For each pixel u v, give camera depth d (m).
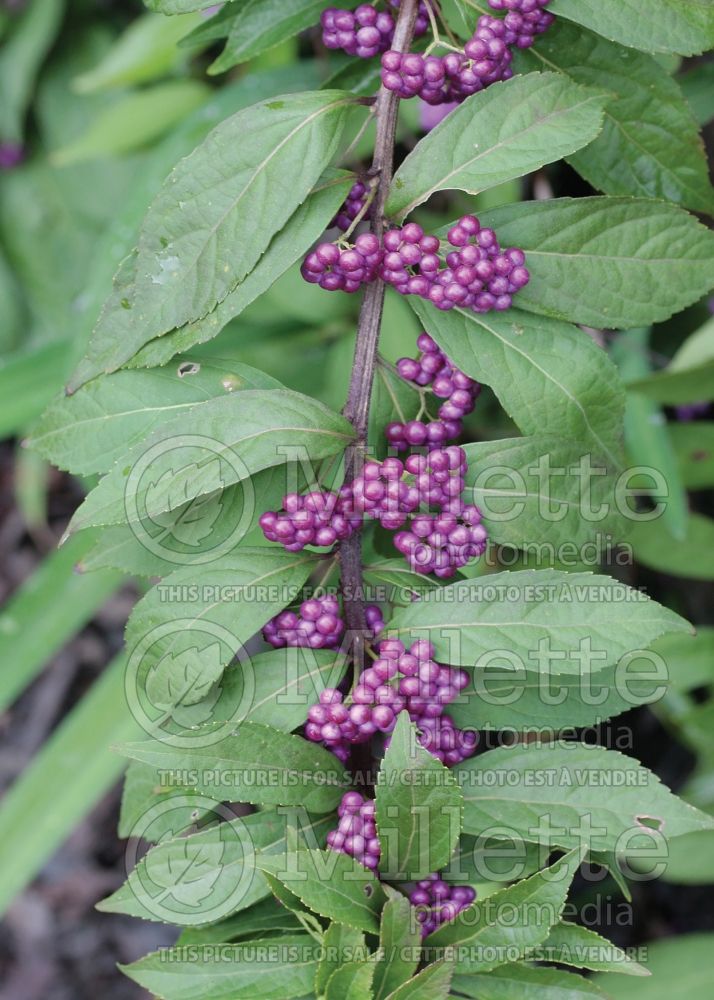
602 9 0.93
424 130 1.09
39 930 1.57
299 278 1.18
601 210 0.94
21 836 1.20
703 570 1.20
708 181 0.99
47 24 1.52
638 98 0.98
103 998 1.53
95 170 1.57
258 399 0.91
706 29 0.93
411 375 0.97
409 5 0.95
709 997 1.16
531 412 0.95
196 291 0.92
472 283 0.92
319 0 0.98
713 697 1.26
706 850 1.18
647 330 1.22
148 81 1.32
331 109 0.93
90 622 1.71
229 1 0.94
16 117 1.53
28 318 1.60
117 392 0.95
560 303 0.94
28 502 1.58
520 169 0.92
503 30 0.94
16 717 1.67
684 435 1.21
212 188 0.92
